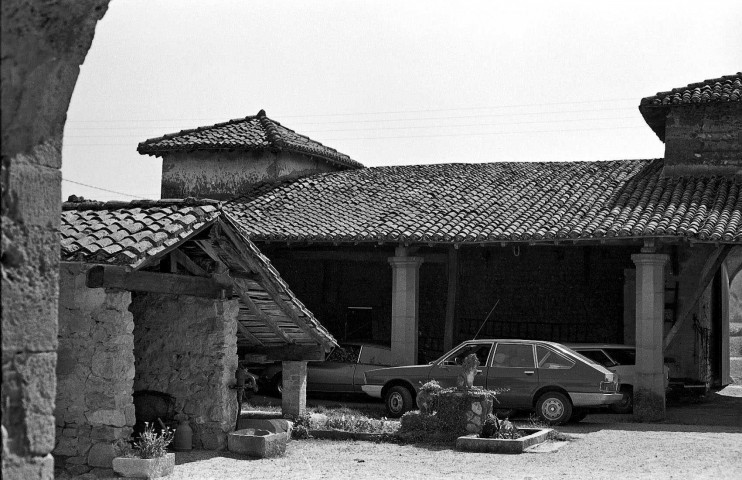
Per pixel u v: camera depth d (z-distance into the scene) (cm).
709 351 2475
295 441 1476
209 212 1217
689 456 1329
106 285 1099
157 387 1335
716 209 1955
